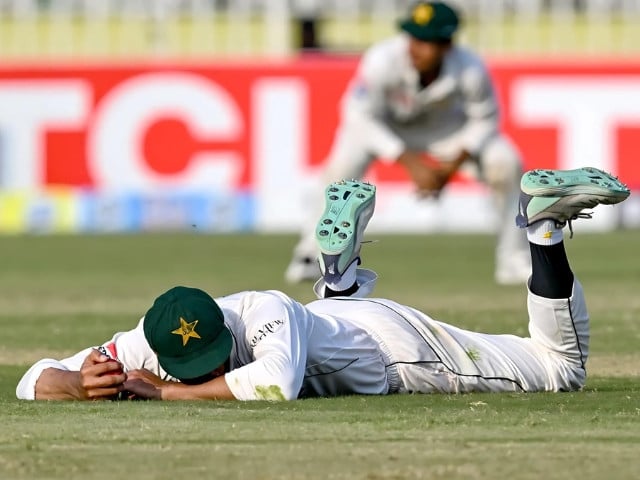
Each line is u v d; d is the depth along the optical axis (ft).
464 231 202.18
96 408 51.42
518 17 226.79
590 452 42.24
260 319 53.42
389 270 145.89
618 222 207.51
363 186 59.41
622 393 56.44
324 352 54.34
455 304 107.45
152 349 52.90
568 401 53.67
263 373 52.19
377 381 55.42
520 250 130.72
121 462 40.88
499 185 128.77
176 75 197.57
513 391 56.70
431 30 122.93
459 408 51.60
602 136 196.13
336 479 38.29
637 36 226.79
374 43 231.50
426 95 126.82
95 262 157.58
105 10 226.58
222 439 44.60
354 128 129.08
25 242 188.65
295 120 197.88
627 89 195.93
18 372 68.64
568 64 195.72
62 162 199.31
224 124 198.08
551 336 56.54
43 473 39.47
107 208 200.64
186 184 199.72
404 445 43.47
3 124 198.29
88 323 95.61
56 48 226.99
